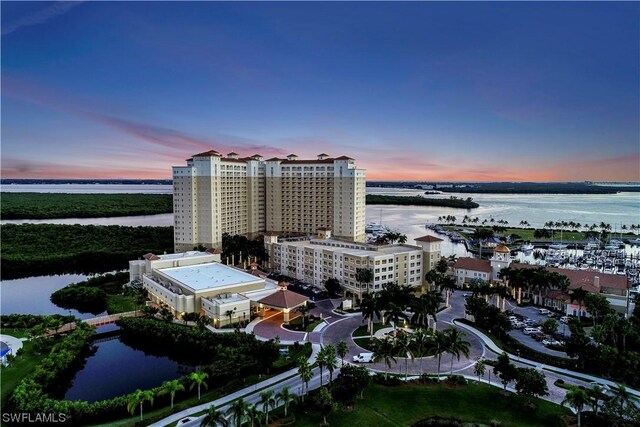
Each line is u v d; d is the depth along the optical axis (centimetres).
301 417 7262
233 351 8806
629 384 8306
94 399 8456
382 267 13950
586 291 12119
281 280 16688
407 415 7344
